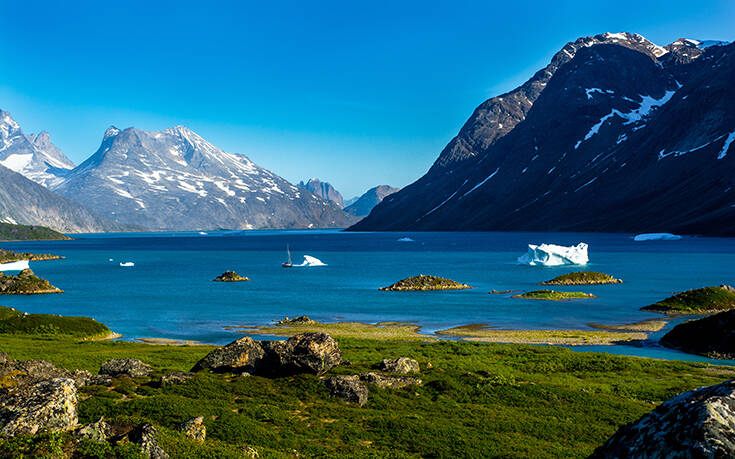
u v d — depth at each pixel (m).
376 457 25.95
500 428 33.16
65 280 175.12
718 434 13.71
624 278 153.00
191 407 32.25
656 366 54.56
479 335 79.25
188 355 59.94
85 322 83.69
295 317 97.75
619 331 81.44
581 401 40.31
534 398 40.66
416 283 138.38
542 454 27.94
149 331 86.31
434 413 36.12
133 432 20.00
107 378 40.62
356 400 37.47
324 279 168.00
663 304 101.38
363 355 58.69
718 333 66.25
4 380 29.42
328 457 25.77
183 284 158.75
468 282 150.88
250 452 23.44
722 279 148.12
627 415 36.84
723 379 49.06
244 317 99.62
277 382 40.88
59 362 51.94
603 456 15.94
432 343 68.94
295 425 31.23
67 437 18.56
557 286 138.62
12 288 138.62
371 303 115.56
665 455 14.26
